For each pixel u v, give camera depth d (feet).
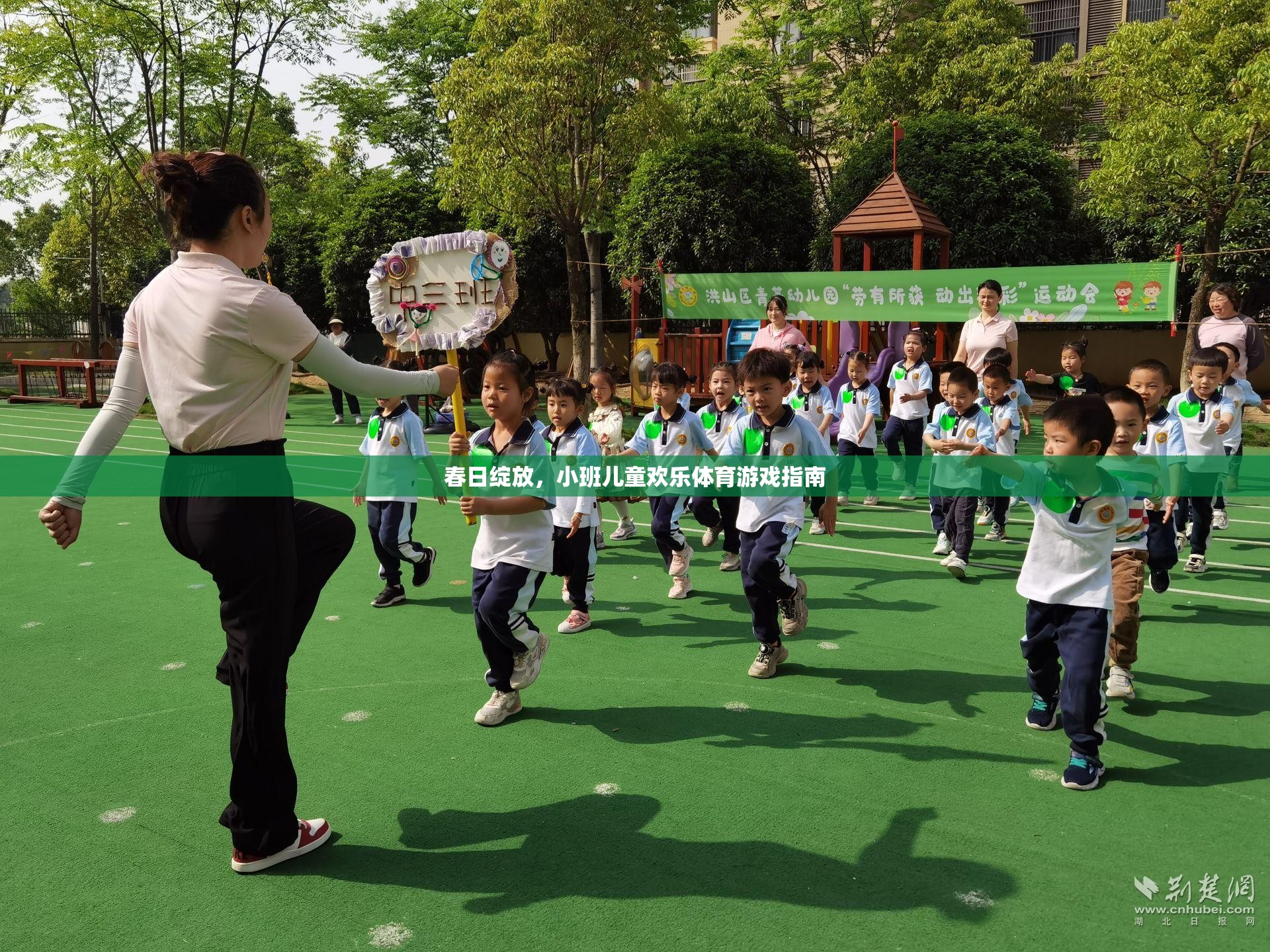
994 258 53.21
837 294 34.91
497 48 51.26
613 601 19.26
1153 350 64.18
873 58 68.85
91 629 17.38
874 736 12.49
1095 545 11.17
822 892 8.89
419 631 17.16
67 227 115.55
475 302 12.10
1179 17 46.03
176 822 10.43
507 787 11.14
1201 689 14.11
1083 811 10.46
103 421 8.90
